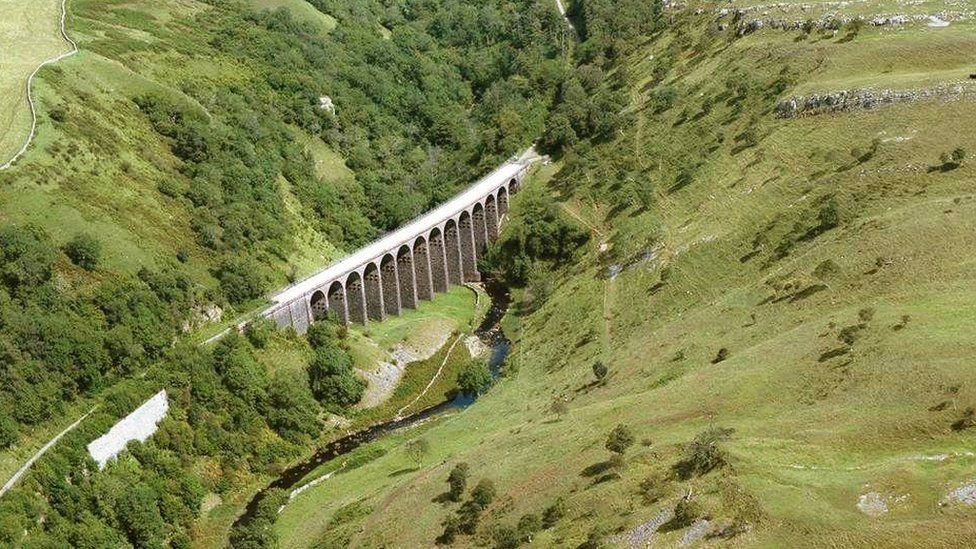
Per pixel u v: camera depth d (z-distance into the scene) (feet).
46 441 401.49
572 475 368.27
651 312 544.21
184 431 451.12
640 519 322.55
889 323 399.65
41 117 529.04
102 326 447.83
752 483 320.09
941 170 513.04
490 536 355.36
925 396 346.13
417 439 480.64
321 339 535.60
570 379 508.12
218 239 542.16
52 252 448.24
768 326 456.45
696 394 404.16
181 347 472.85
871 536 287.48
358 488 447.83
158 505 419.33
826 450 335.88
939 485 301.02
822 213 515.91
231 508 444.14
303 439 495.00
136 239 498.28
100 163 529.45
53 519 378.53
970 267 427.33
